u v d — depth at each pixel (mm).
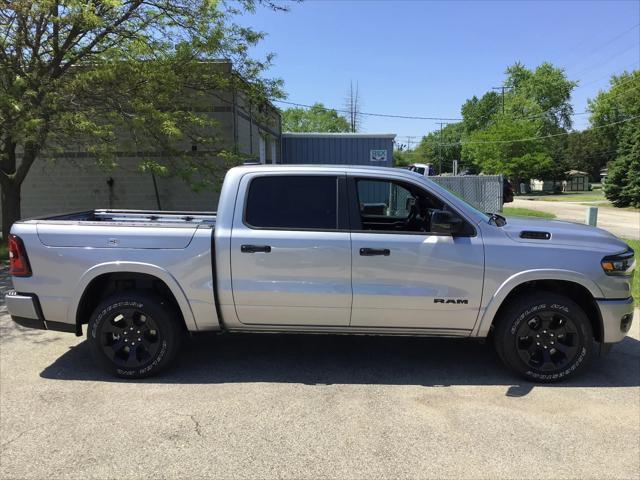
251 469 3240
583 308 4750
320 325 4660
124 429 3740
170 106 10766
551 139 78000
